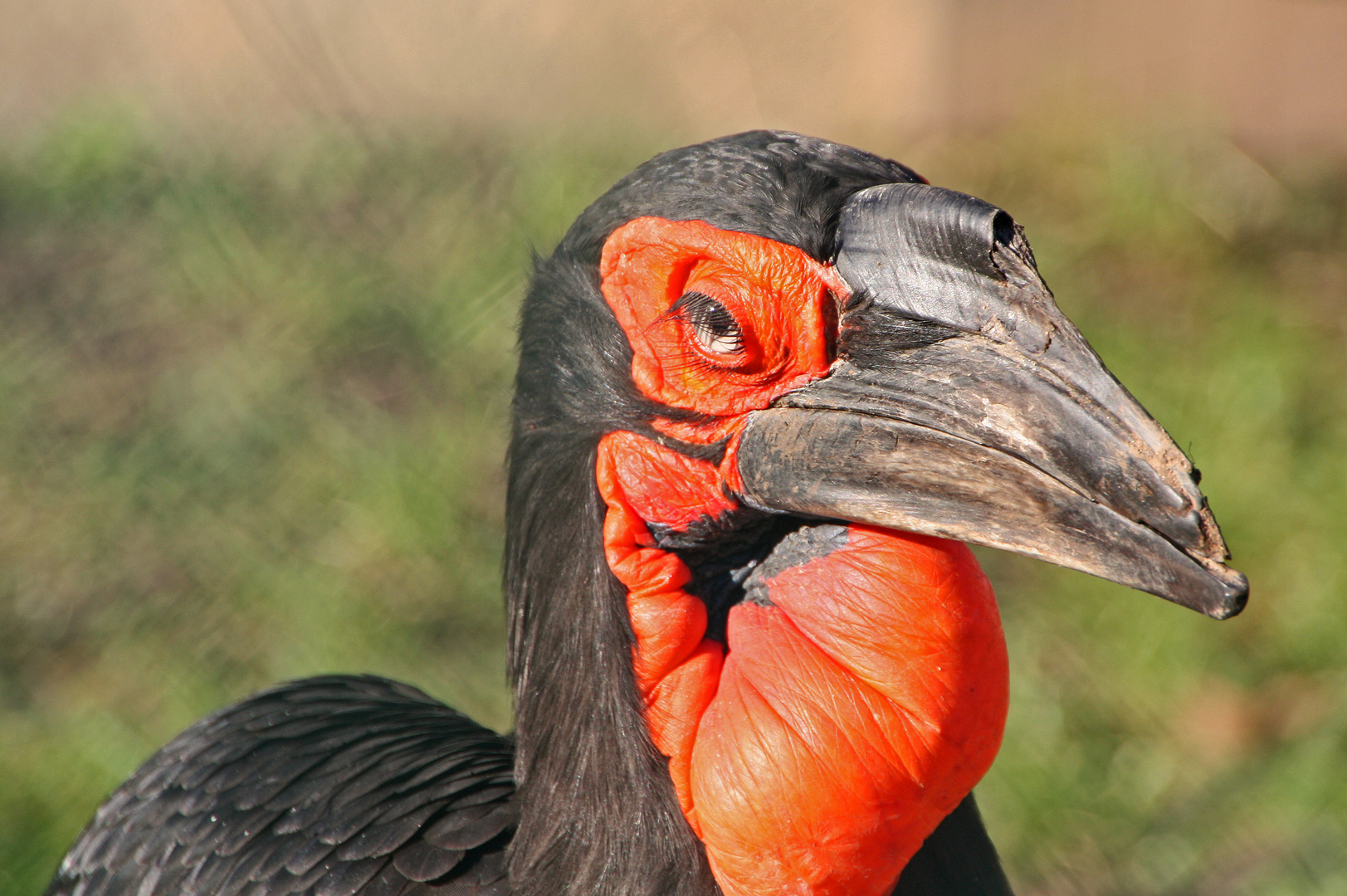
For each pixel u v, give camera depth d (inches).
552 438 200.8
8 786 352.5
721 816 184.1
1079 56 660.7
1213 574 156.0
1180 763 360.2
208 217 561.0
